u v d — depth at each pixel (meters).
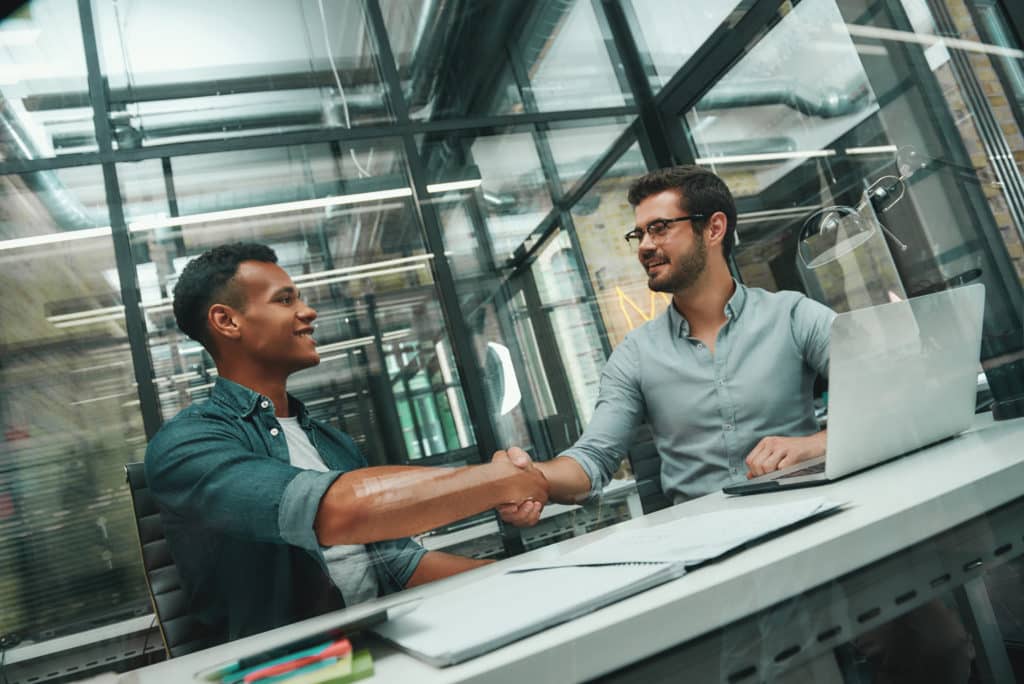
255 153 2.84
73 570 2.29
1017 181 1.23
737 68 2.71
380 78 2.93
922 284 1.11
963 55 1.32
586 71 3.11
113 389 2.51
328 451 1.00
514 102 3.03
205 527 0.74
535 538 1.74
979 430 0.66
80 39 2.60
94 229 2.57
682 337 1.14
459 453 2.91
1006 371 0.72
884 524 0.33
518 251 3.07
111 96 2.61
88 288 2.55
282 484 0.68
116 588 2.30
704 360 1.11
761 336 1.10
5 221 2.52
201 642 0.88
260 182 2.86
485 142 3.05
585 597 0.30
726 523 0.41
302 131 2.82
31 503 2.35
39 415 2.43
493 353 2.95
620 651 0.26
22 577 2.25
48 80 2.57
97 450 2.45
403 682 0.26
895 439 0.57
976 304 0.63
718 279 1.15
